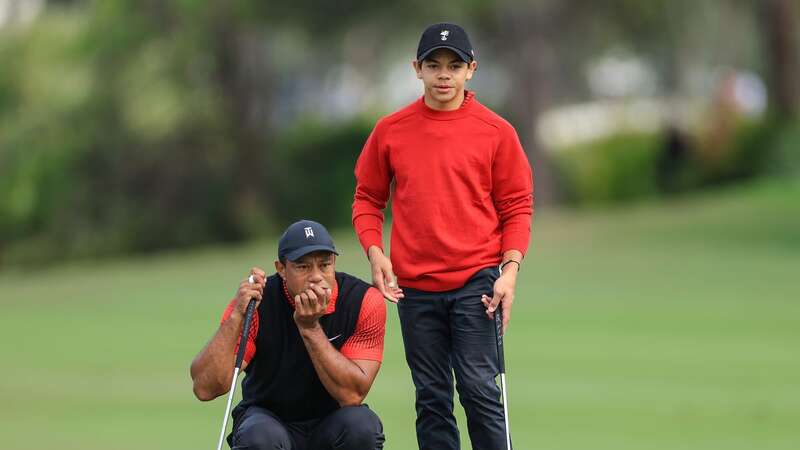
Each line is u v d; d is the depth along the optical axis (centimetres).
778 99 11744
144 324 5812
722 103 11531
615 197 11706
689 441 3155
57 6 12725
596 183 11706
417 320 2206
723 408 3622
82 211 12231
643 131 11844
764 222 8731
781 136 11231
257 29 12038
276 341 1989
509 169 2200
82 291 7325
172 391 4044
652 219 9250
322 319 2003
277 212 12581
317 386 2009
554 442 3153
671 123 11750
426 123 2195
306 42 12700
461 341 2178
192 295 6906
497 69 13862
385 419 3494
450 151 2175
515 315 5747
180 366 4578
